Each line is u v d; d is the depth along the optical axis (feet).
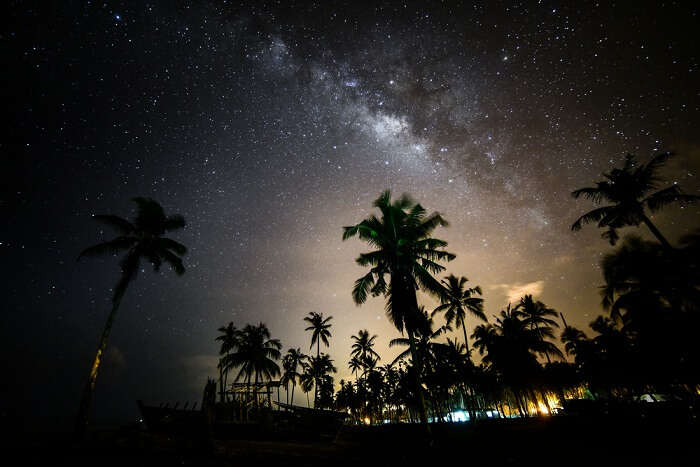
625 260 75.82
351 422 208.13
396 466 42.16
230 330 152.66
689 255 68.59
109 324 69.10
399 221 65.72
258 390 91.30
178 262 80.18
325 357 198.29
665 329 67.31
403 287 60.29
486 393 127.44
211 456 42.73
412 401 120.57
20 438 47.29
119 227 78.13
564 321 167.53
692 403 53.01
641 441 43.65
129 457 38.70
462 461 43.04
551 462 37.47
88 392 61.26
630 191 79.56
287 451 54.34
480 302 124.36
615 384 79.20
